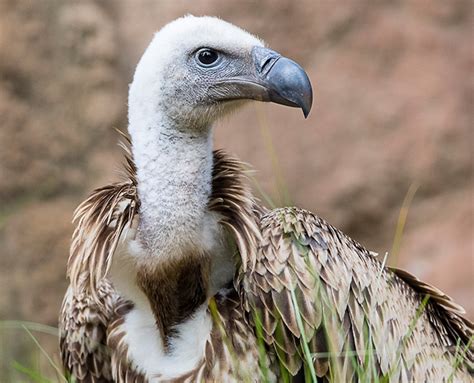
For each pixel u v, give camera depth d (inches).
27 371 360.5
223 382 304.3
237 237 307.7
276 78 317.7
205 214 312.5
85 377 348.2
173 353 312.7
